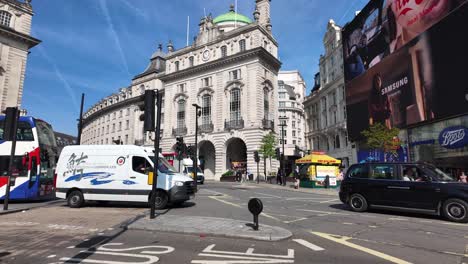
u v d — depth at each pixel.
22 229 7.76
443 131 23.52
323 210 11.69
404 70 27.11
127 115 64.69
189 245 6.14
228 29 48.62
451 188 9.21
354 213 10.88
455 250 5.91
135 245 6.14
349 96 36.88
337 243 6.40
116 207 12.32
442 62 22.83
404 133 27.41
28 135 14.66
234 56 41.53
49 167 15.46
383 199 10.52
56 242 6.38
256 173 38.16
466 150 21.59
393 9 28.83
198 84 45.78
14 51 34.06
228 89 42.25
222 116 42.34
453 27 21.95
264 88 41.44
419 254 5.61
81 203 12.25
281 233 6.90
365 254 5.58
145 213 10.33
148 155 12.24
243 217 9.76
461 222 8.95
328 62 51.41
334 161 26.14
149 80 60.16
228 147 43.38
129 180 11.98
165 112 49.09
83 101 21.83
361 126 34.16
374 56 31.86
